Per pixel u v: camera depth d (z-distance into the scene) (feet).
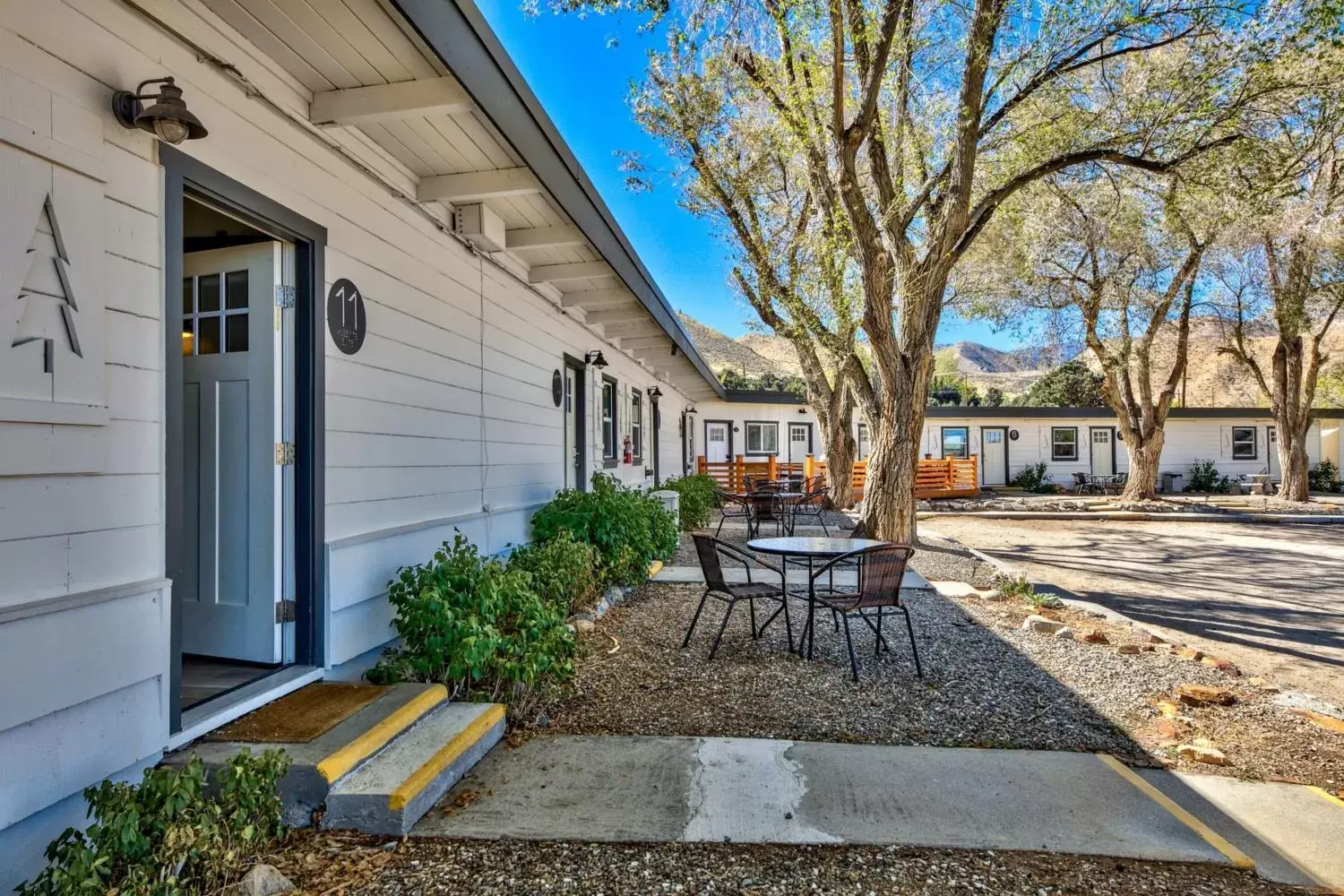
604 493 20.13
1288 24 16.28
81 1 6.70
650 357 37.99
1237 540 36.37
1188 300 52.19
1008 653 14.40
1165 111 19.70
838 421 45.70
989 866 6.81
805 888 6.44
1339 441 76.69
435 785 7.94
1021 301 47.65
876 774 8.73
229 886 6.14
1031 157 25.09
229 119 8.71
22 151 6.08
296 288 10.34
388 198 12.45
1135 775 8.80
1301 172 20.80
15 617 5.91
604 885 6.47
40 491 6.26
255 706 8.98
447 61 8.80
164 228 7.66
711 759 9.16
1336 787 8.71
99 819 5.80
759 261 32.73
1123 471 74.23
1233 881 6.64
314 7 8.38
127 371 7.18
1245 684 12.61
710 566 14.51
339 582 10.75
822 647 14.76
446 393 14.64
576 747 9.54
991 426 73.05
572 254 18.74
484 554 16.34
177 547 7.75
